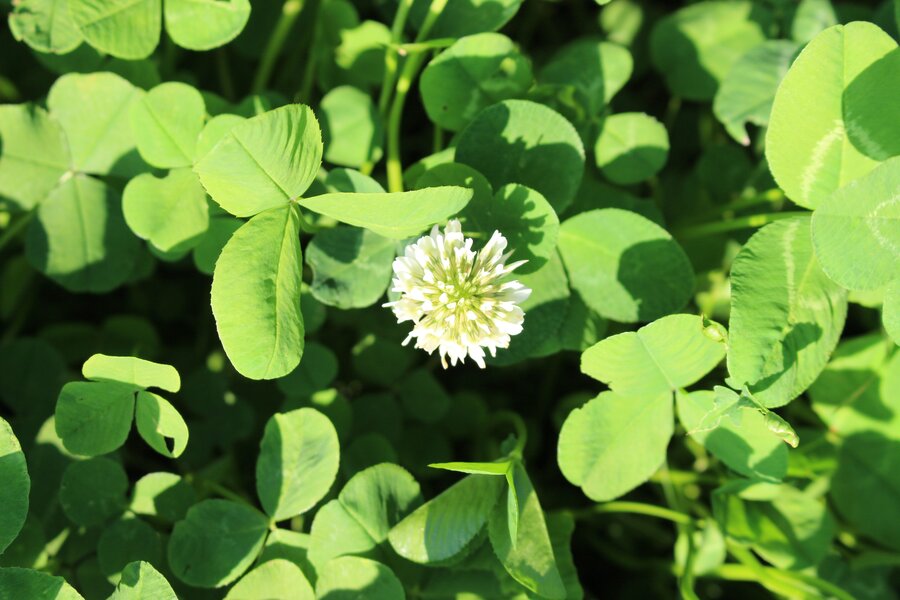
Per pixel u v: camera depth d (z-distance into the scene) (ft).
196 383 1.12
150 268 1.11
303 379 1.08
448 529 0.99
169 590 0.97
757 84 1.10
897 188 0.95
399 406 1.11
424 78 1.04
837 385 1.09
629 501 1.17
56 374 1.10
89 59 1.07
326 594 1.00
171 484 1.03
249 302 0.95
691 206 1.18
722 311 1.15
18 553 1.02
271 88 1.19
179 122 1.03
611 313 1.02
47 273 1.07
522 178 1.02
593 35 1.25
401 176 1.07
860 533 1.12
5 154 1.06
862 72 0.96
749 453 1.01
